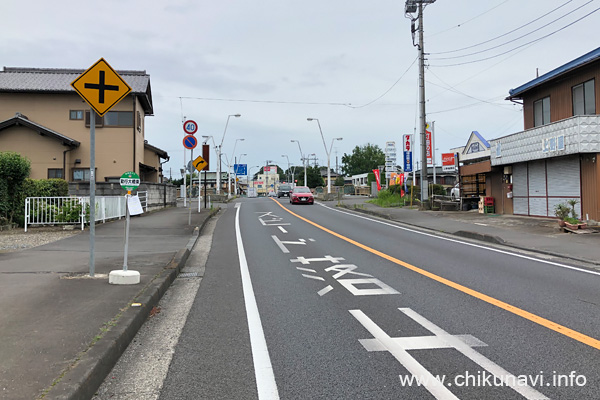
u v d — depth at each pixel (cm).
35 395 315
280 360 430
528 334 497
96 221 1677
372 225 1853
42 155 2664
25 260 909
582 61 1739
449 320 551
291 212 2602
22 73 2934
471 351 447
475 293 690
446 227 1694
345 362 423
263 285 757
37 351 400
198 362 426
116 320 497
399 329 518
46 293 623
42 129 2595
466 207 2495
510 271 873
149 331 522
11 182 1520
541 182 1833
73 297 602
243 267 930
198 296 691
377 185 4862
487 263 964
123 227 1611
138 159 2923
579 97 1788
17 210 1555
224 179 9125
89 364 371
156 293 646
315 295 685
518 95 2178
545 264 954
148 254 1017
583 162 1575
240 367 414
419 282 771
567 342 471
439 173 5516
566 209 1505
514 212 2036
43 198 1534
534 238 1320
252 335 504
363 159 12500
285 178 14288
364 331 513
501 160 2053
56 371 357
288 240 1366
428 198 2550
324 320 557
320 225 1839
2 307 548
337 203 3575
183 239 1321
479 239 1398
